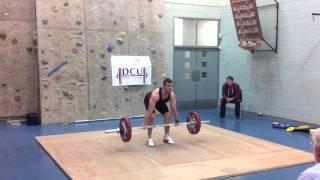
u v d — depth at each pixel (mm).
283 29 8594
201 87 10555
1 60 8102
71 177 4438
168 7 9812
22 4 8156
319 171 1592
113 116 8836
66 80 8305
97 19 8539
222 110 8797
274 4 8742
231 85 8750
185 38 10156
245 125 7957
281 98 8781
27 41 8281
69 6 8250
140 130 7199
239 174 4578
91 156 5367
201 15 10289
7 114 8266
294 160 5148
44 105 8117
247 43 8961
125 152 5582
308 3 7906
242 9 8781
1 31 8039
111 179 4359
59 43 8195
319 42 7707
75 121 8422
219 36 10570
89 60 8516
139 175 4504
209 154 5457
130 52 8945
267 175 4602
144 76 9086
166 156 5348
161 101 5875
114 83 8742
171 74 10055
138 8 8977
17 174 4672
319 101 7797
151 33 9156
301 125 7910
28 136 6902
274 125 7719
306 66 8047
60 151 5652
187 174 4535
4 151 5801
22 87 8336
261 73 9328
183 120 8578
